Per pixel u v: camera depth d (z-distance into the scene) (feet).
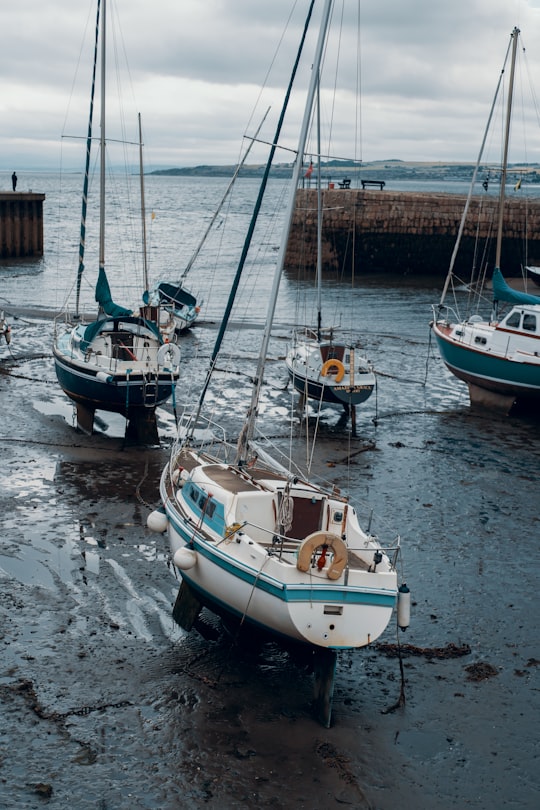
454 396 75.25
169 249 201.87
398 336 101.50
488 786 25.80
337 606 27.84
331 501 32.94
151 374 54.90
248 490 34.30
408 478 53.11
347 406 66.28
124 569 38.19
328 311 119.44
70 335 64.49
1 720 27.22
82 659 30.99
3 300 115.75
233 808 24.22
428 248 159.53
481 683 31.12
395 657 32.65
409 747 27.37
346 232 159.33
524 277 145.07
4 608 34.09
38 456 52.95
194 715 28.22
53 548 39.86
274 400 69.82
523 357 67.56
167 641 32.78
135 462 52.85
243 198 545.03
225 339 95.09
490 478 53.78
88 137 70.64
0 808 23.47
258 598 28.96
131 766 25.62
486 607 36.83
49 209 354.74
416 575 39.50
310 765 26.20
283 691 30.01
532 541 44.09
